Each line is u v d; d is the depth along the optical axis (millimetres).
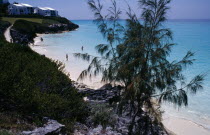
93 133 7234
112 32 8305
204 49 42562
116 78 7367
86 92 12344
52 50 37812
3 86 7406
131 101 7223
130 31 7449
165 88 6641
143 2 6848
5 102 7020
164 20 6840
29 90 8031
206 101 14859
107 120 8312
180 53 35531
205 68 24328
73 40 54719
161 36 6859
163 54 6609
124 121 8555
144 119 7453
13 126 5531
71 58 30375
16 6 91188
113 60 7859
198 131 10844
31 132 5406
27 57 13172
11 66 9570
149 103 7109
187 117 12469
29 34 55656
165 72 6418
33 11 105125
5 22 55469
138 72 6719
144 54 6684
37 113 7129
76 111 8617
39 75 10070
